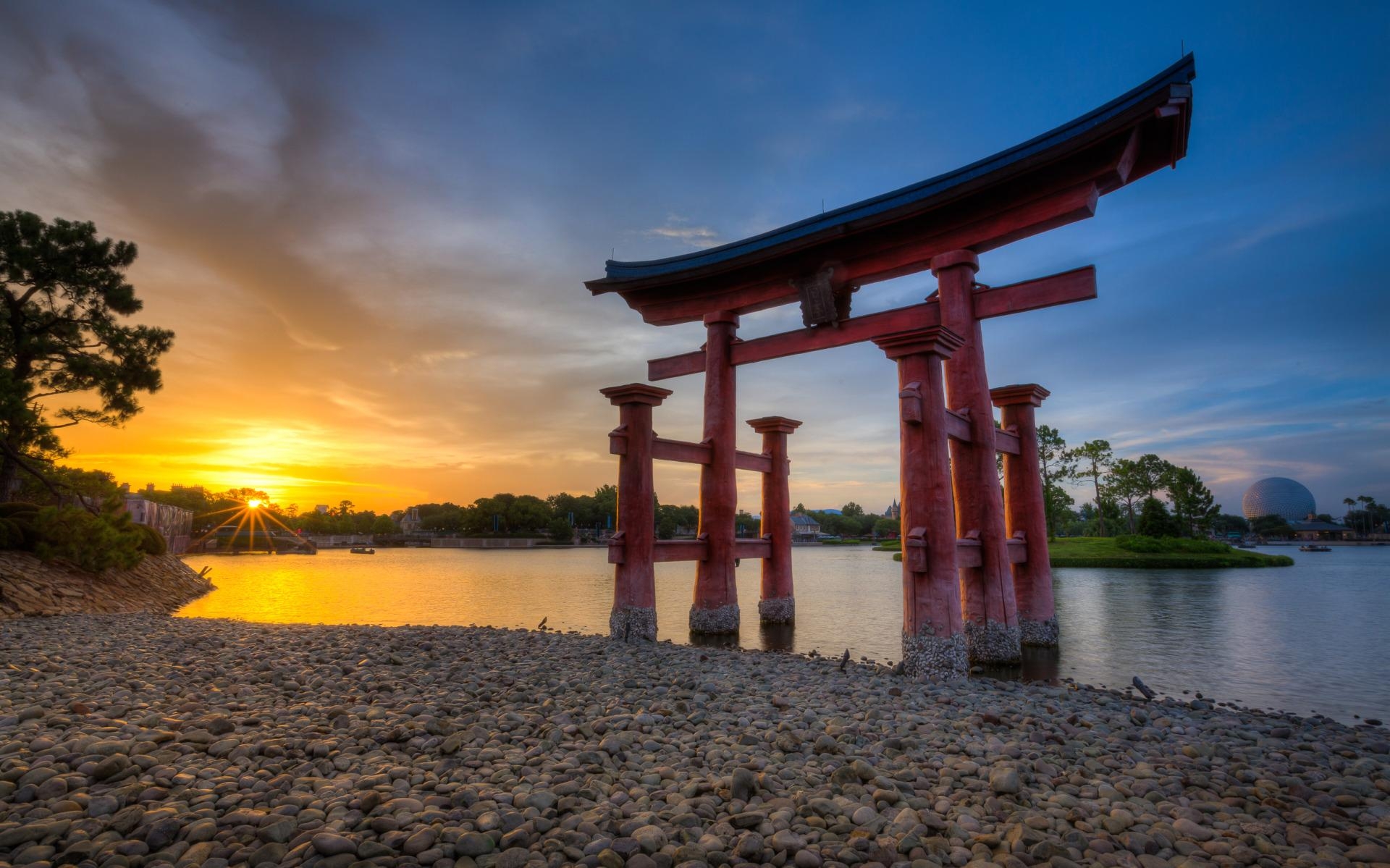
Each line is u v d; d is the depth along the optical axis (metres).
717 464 18.80
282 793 5.36
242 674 10.05
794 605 21.42
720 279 18.56
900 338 12.30
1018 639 14.49
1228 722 9.16
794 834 4.85
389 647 12.55
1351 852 4.86
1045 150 13.14
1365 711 10.91
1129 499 81.94
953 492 15.03
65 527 23.27
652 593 16.22
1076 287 13.62
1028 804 5.71
